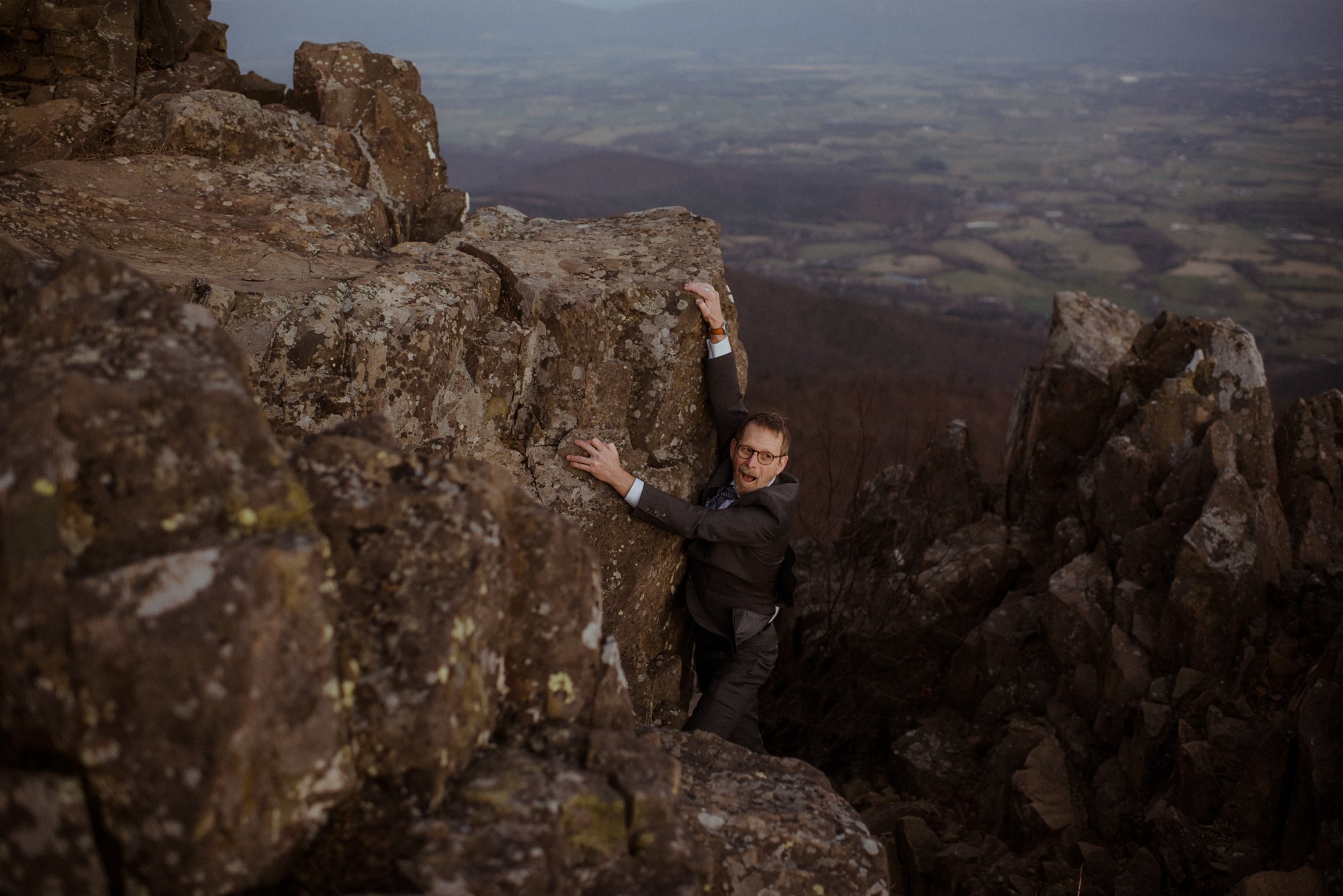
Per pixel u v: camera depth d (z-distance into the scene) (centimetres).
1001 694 559
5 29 480
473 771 205
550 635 226
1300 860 381
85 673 155
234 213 436
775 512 394
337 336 345
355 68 590
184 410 177
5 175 410
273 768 167
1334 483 536
